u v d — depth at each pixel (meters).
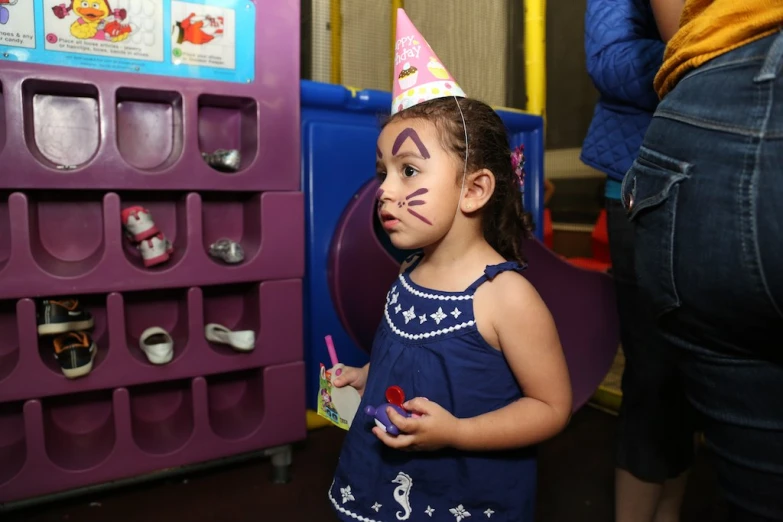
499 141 0.78
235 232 1.31
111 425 1.21
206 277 1.14
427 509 0.72
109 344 1.09
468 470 0.71
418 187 0.71
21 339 1.02
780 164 0.44
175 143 1.18
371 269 1.22
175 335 1.24
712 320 0.52
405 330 0.74
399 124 0.74
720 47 0.51
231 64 1.14
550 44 2.89
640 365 0.91
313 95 1.31
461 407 0.70
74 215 1.16
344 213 1.34
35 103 1.11
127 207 1.19
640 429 0.93
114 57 1.04
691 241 0.51
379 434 0.65
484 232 0.80
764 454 0.52
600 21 0.94
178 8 1.08
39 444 1.05
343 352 1.36
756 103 0.46
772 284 0.45
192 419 1.18
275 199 1.19
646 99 0.87
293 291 1.23
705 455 1.39
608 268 1.97
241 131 1.28
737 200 0.47
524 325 0.69
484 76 1.83
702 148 0.50
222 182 1.14
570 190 2.85
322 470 1.33
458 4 1.81
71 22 1.00
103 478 1.10
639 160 0.59
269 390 1.23
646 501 0.95
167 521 1.12
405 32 0.82
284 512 1.15
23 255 1.00
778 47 0.45
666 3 0.68
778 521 0.52
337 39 1.84
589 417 1.64
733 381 0.53
